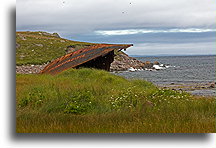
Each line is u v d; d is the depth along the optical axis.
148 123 9.02
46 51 83.38
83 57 31.55
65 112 11.54
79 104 12.12
